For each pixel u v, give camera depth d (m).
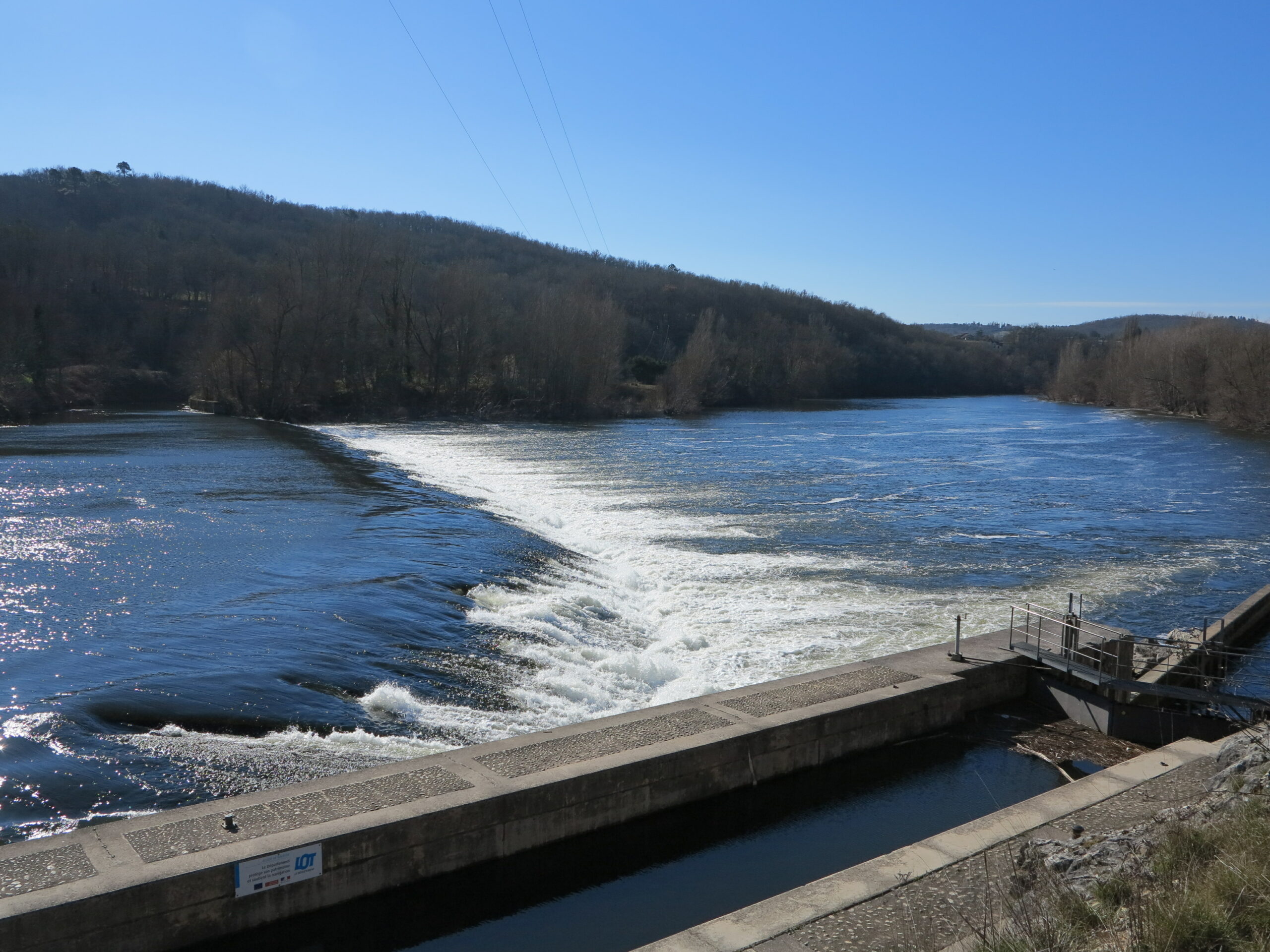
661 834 11.92
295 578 22.00
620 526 33.53
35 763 11.68
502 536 29.02
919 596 24.41
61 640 16.89
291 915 9.30
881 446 67.69
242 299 88.31
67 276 126.19
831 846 11.73
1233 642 21.81
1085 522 36.44
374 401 89.44
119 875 8.61
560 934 9.85
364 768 12.37
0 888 8.36
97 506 32.09
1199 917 6.38
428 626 18.75
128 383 99.19
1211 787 10.78
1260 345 89.81
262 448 54.06
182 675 15.06
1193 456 62.09
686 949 8.02
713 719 13.45
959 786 13.51
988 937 7.41
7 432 61.91
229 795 11.38
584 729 12.89
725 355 124.38
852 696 14.63
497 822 10.56
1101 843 9.13
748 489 43.50
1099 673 15.39
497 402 93.12
